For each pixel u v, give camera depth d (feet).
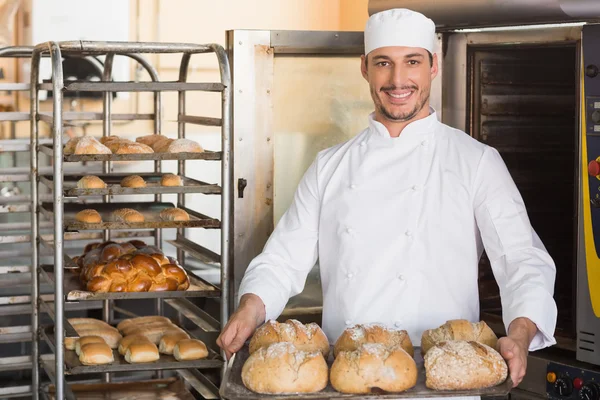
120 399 10.22
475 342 5.36
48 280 9.91
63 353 8.96
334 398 5.00
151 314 14.28
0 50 11.01
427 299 6.50
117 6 16.16
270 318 6.49
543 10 7.82
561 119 9.71
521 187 9.60
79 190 8.93
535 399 8.17
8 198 12.95
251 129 9.36
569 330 8.18
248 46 9.25
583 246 7.66
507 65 9.37
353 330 5.72
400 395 5.03
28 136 15.24
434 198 6.55
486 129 9.36
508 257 6.31
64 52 10.51
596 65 7.46
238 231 9.43
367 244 6.61
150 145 10.48
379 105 6.64
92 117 12.31
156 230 12.21
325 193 6.96
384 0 9.22
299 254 7.00
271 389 5.07
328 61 9.63
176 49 9.28
